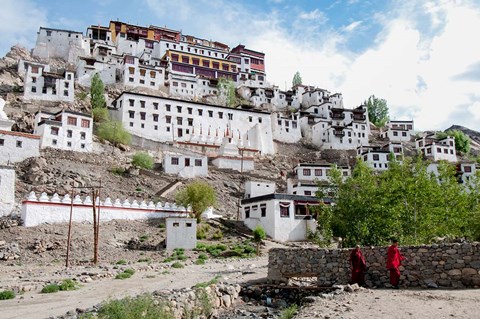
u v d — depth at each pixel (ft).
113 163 247.70
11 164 212.84
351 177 108.47
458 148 413.80
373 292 58.90
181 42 465.06
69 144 250.98
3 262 120.88
